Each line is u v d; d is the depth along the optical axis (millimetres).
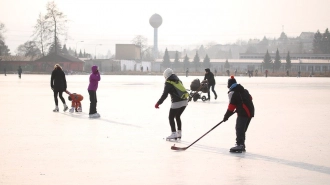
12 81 52406
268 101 25469
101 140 11195
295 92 35062
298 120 15961
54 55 105438
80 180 7184
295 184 7059
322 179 7395
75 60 110938
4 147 10117
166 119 15797
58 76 18234
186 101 11344
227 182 7148
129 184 6961
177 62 164375
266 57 147750
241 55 187750
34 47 107375
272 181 7234
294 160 8930
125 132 12602
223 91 36062
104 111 18641
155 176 7496
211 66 162125
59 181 7109
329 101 25438
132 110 19078
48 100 24359
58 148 10023
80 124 14312
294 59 171375
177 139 11453
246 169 8102
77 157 9031
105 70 121062
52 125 14039
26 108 19781
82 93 29672
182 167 8219
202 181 7191
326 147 10414
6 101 23609
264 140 11430
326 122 15328
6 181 7090
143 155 9312
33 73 99062
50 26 104562
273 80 68188
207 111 19125
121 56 147000
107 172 7754
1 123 14469
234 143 10922
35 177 7359
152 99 25516
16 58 114125
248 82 57938
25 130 12867
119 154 9391
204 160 8875
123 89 36562
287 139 11586
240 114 9859
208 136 12031
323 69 154250
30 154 9320
